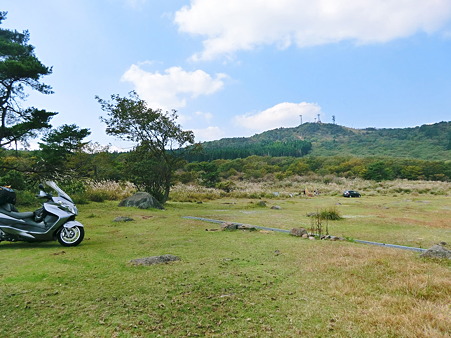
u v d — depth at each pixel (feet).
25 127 51.21
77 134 53.47
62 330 9.16
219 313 10.46
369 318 10.00
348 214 50.88
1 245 20.88
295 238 25.26
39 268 15.20
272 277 14.44
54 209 20.51
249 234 26.89
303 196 126.52
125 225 31.50
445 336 8.71
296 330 9.28
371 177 239.91
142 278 13.97
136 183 64.54
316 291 12.64
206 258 17.87
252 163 325.21
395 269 15.40
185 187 133.08
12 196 20.59
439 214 50.85
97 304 11.05
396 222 38.52
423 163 270.67
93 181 79.41
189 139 66.39
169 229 29.22
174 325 9.56
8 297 11.57
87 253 18.52
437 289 12.51
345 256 18.52
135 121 63.98
